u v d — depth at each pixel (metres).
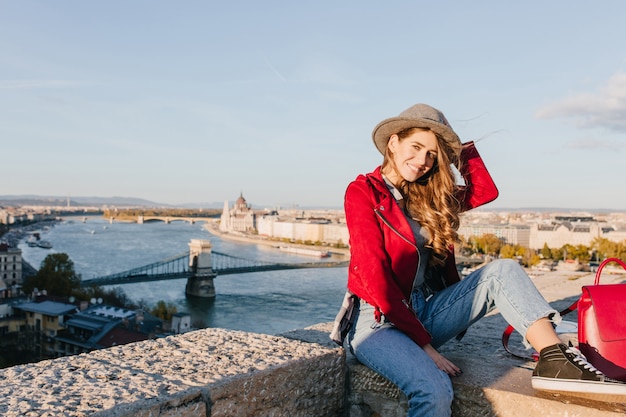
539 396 2.73
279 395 2.77
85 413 2.01
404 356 2.88
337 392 3.22
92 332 56.12
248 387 2.57
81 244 179.75
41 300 66.94
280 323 60.38
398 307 2.98
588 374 2.62
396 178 3.32
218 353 2.94
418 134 3.13
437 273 3.44
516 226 151.62
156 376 2.49
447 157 3.15
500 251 123.88
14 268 90.88
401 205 3.26
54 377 2.43
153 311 66.00
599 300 2.80
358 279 3.18
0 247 90.75
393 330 3.05
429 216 3.17
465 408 2.95
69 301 67.44
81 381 2.38
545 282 7.87
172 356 2.85
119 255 142.62
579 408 2.59
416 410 2.80
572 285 7.45
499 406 2.82
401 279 3.12
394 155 3.28
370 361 3.05
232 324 59.94
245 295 84.19
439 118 3.16
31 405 2.07
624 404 2.62
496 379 3.03
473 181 3.47
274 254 159.75
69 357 2.77
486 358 3.56
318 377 3.04
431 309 3.25
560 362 2.69
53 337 58.22
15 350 59.53
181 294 90.88
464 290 3.13
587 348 2.80
